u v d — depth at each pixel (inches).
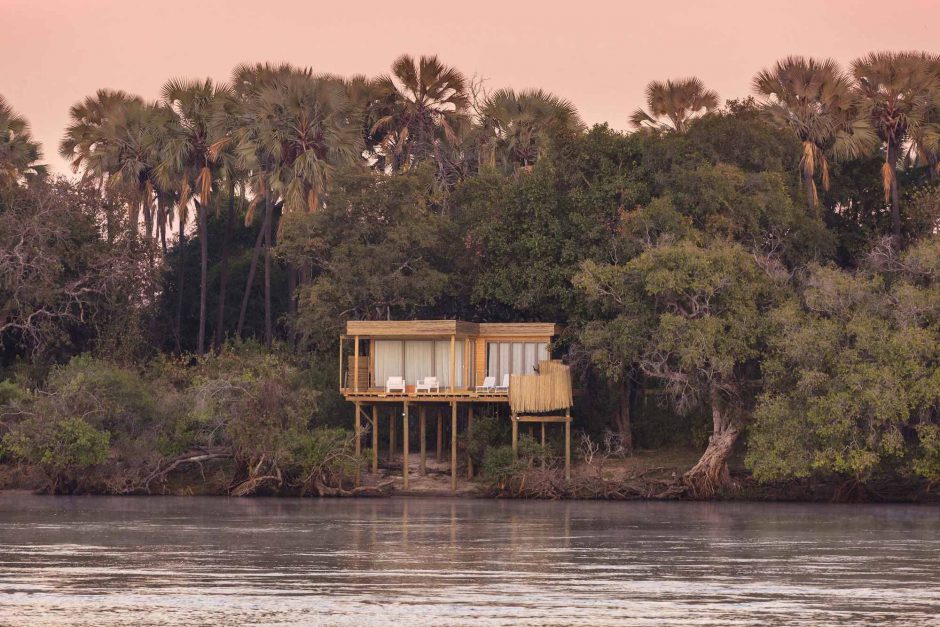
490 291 3100.4
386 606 1288.1
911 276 2736.2
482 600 1326.3
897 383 2516.0
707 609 1283.2
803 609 1288.1
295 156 3494.1
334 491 2842.0
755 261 2834.6
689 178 2928.2
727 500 2829.7
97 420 2837.1
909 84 3309.5
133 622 1203.9
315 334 3225.9
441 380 2967.5
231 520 2210.9
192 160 3644.2
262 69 3762.3
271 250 3243.1
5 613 1246.3
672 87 3870.6
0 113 3941.9
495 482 2861.7
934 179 3430.1
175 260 3949.3
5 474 2950.3
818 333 2605.8
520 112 3949.3
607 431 3024.1
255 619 1219.2
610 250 2974.9
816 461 2551.7
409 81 3937.0
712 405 2829.7
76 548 1760.6
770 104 3373.5
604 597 1349.7
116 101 3949.3
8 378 3110.2
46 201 3363.7
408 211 3218.5
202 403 2810.0
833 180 3430.1
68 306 3304.6
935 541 1904.5
